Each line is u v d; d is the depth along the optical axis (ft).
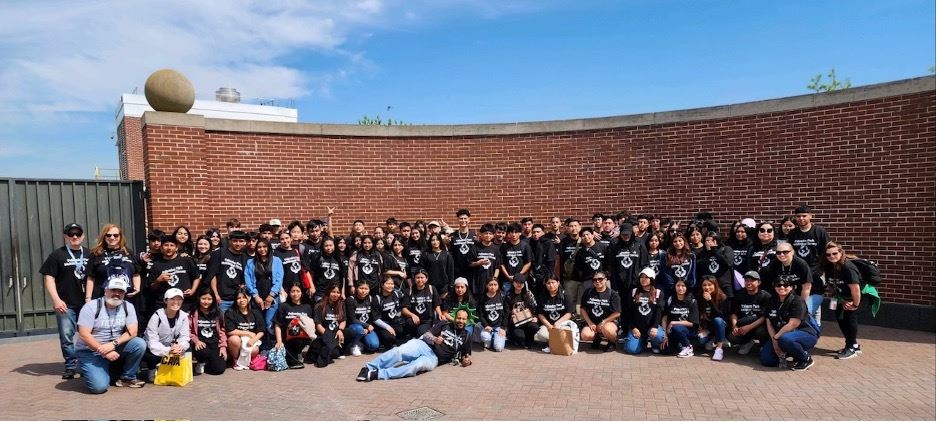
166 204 32.58
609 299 26.68
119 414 17.88
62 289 22.07
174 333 21.59
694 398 19.25
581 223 38.63
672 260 26.78
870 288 24.36
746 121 33.96
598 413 17.80
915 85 28.60
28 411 18.11
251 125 35.78
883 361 23.53
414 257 29.81
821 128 31.50
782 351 22.90
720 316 25.39
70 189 30.96
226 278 24.63
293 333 23.70
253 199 35.91
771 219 33.14
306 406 18.65
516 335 27.40
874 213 29.94
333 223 38.04
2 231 29.01
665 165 36.52
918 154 28.60
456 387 20.79
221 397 19.65
